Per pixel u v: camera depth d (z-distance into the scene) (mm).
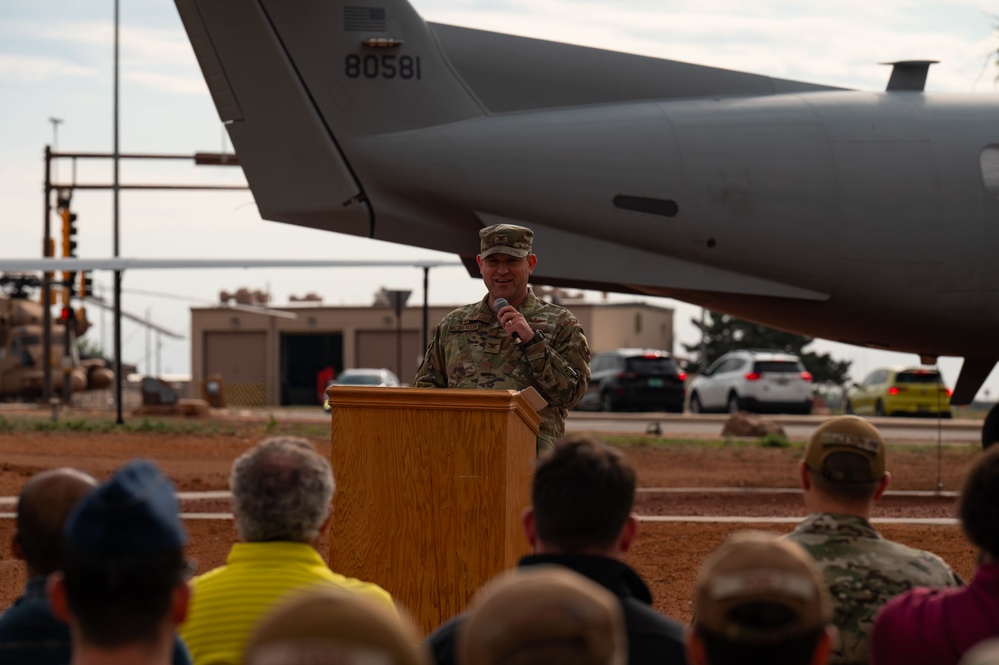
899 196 16156
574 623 2508
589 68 15820
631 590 4434
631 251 15664
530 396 7641
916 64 17078
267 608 4750
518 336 8734
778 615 3059
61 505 4465
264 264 24609
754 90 16578
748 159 15820
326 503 4961
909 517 16859
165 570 3271
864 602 5129
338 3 15008
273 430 31469
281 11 14891
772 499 19031
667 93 16156
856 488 5238
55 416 36062
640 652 4148
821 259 16078
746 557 3133
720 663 3152
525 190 15219
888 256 16172
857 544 5230
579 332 9180
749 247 15867
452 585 7180
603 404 51125
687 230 15664
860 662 5121
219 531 15445
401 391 7195
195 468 23109
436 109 15273
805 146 16047
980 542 4426
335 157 15094
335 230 15422
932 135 16391
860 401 52875
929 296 16375
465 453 7168
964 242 16250
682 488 20797
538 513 4312
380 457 7281
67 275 56344
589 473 4254
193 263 23047
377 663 2250
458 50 15367
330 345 94188
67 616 3516
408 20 15172
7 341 69188
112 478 3330
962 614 4395
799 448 27594
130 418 39375
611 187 15391
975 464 4488
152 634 3281
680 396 50219
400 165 15078
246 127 15148
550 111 15625
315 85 15023
